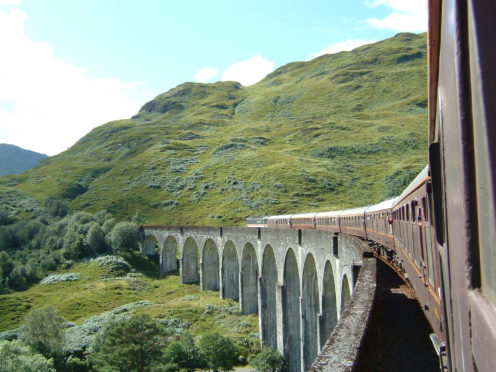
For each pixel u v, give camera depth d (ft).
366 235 98.53
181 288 220.43
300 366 117.60
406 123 522.06
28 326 137.18
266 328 137.59
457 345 9.19
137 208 369.91
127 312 171.63
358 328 22.70
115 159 542.16
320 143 479.82
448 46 8.34
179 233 237.45
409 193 45.62
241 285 164.04
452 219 9.18
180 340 136.67
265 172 398.42
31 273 242.99
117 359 115.75
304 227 165.27
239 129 640.17
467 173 6.79
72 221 311.47
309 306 103.65
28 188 443.32
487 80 5.94
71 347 138.62
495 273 5.67
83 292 211.20
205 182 408.05
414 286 44.47
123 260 264.52
